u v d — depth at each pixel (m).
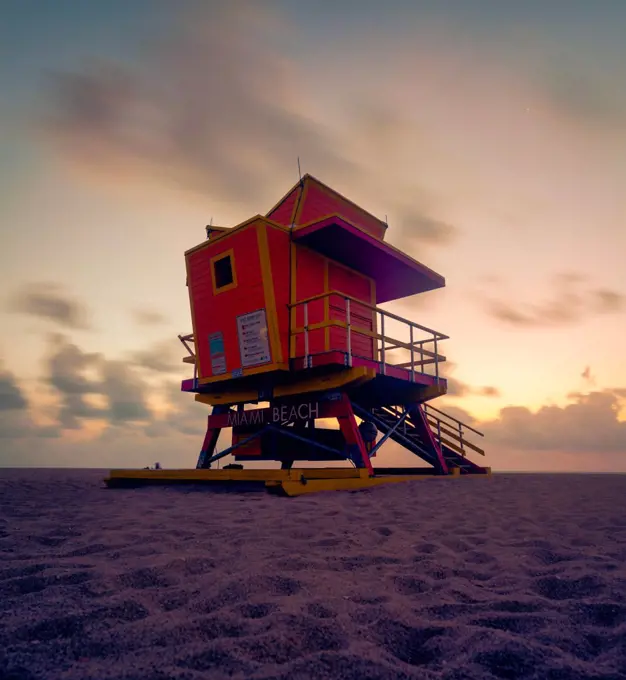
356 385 9.77
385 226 13.79
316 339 10.71
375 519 5.59
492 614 2.50
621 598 2.79
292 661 1.91
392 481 9.90
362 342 12.09
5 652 1.99
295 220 11.25
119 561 3.46
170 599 2.68
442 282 13.02
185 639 2.15
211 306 11.05
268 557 3.62
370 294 12.54
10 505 6.77
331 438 12.34
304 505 6.51
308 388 10.32
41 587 2.92
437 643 2.18
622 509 6.36
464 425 13.93
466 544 4.26
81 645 2.06
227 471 9.20
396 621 2.41
